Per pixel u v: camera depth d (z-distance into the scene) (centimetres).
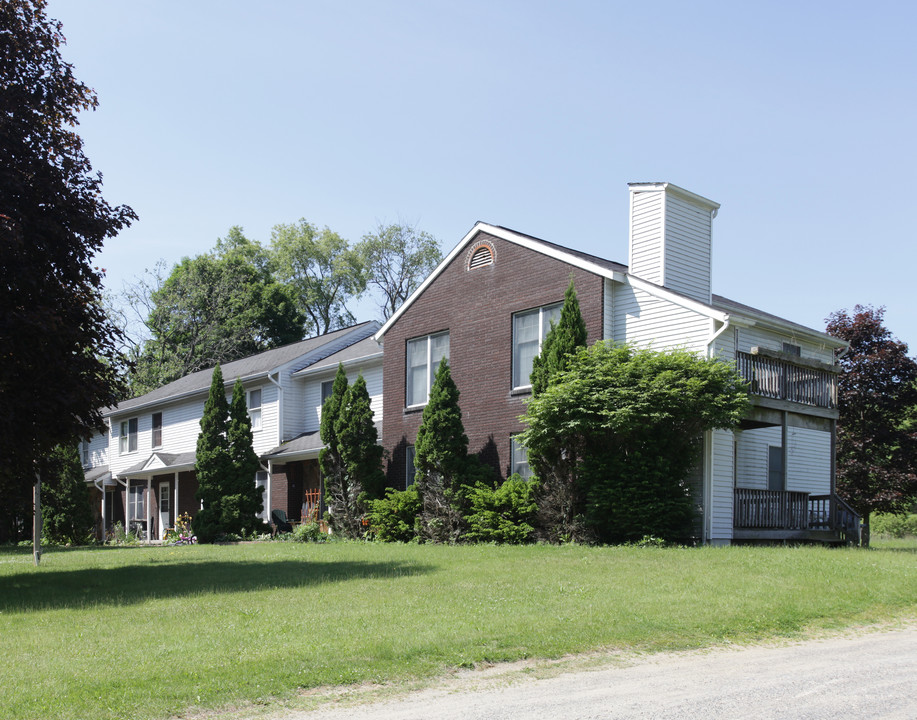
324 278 6575
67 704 667
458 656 820
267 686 720
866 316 3206
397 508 2338
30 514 3275
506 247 2384
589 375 1917
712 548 1731
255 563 1759
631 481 1884
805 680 752
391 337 2716
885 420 3095
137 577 1566
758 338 2200
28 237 1388
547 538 2039
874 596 1189
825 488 2466
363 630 934
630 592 1198
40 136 1492
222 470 2881
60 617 1109
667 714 641
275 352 3838
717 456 1955
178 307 5762
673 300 2014
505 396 2327
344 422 2567
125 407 4203
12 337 1327
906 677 764
